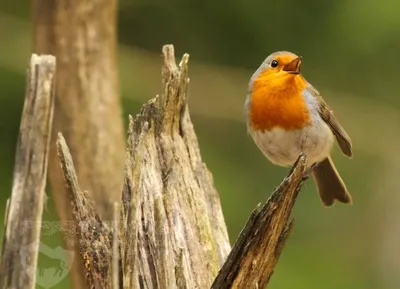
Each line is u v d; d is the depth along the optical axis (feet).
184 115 26.35
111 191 37.83
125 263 22.54
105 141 38.01
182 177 25.43
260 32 57.93
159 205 23.67
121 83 55.72
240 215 53.83
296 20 58.03
